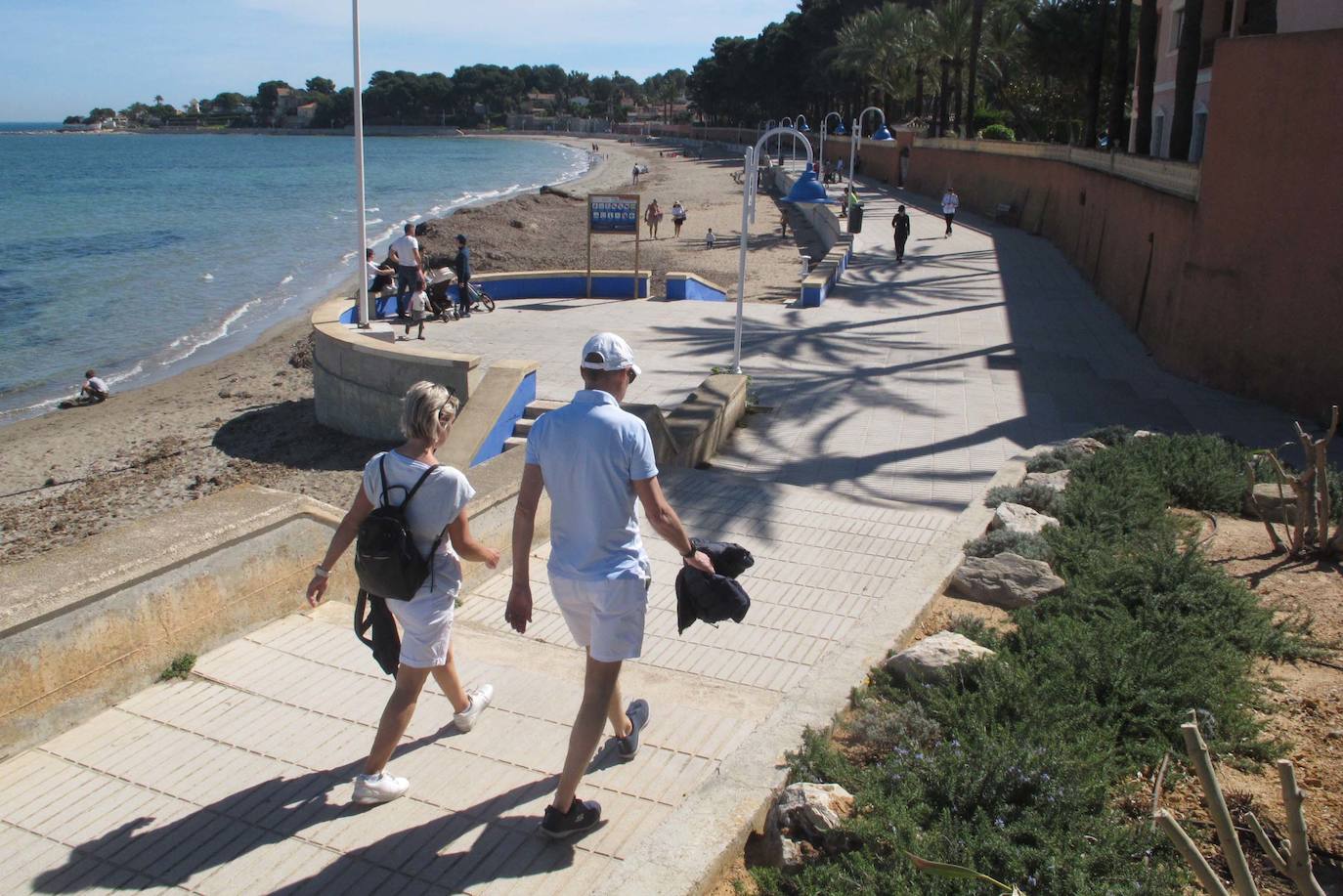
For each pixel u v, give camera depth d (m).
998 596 5.81
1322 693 4.75
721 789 3.75
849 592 6.77
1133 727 4.29
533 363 14.46
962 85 63.31
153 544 4.84
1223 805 2.21
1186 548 6.64
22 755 4.20
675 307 22.56
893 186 60.31
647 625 6.14
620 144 182.50
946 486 11.51
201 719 4.51
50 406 20.56
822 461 12.45
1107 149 28.88
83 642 4.43
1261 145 14.69
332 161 137.88
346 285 35.44
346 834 3.73
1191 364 16.52
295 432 16.83
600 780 4.11
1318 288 14.11
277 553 5.45
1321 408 14.16
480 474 7.19
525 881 3.49
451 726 4.54
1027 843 3.47
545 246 39.34
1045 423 14.12
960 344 19.33
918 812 3.56
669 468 9.91
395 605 3.92
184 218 60.34
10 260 41.91
